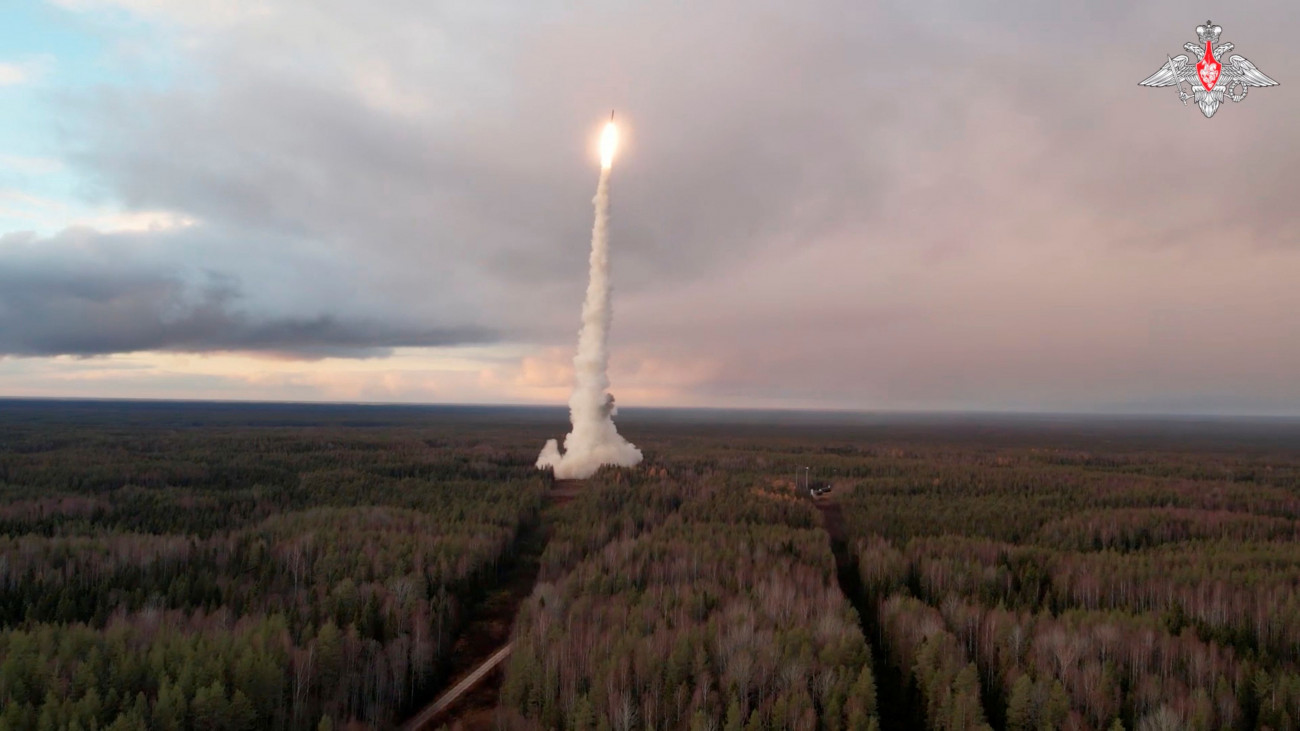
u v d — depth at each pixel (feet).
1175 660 212.43
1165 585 271.08
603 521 363.15
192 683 177.88
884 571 293.64
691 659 201.05
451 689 223.10
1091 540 355.97
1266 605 245.86
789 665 194.39
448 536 314.35
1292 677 196.75
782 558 295.69
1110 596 272.92
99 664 183.62
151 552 295.48
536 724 185.06
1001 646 222.89
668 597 247.29
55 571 267.18
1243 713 193.16
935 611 246.06
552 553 308.81
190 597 254.27
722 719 184.14
